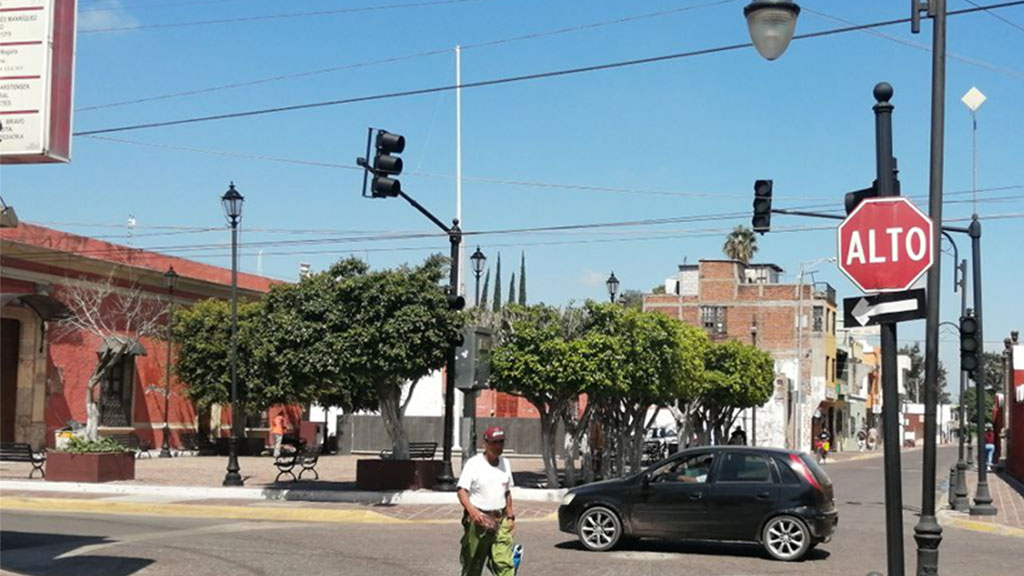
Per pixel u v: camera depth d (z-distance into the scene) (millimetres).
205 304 42844
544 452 26406
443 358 23891
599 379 24625
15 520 20141
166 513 22562
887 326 8562
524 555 15844
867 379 97500
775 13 9539
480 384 23422
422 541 17266
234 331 27609
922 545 9891
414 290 23031
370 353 22781
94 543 16266
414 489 24781
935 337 10430
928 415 10172
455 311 23766
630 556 15766
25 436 37531
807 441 71062
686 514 15828
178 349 43219
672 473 16125
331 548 16125
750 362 42906
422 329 22891
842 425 85875
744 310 73250
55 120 12016
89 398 36688
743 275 77062
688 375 31281
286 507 22344
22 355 37844
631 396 27984
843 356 83250
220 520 21125
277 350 23609
